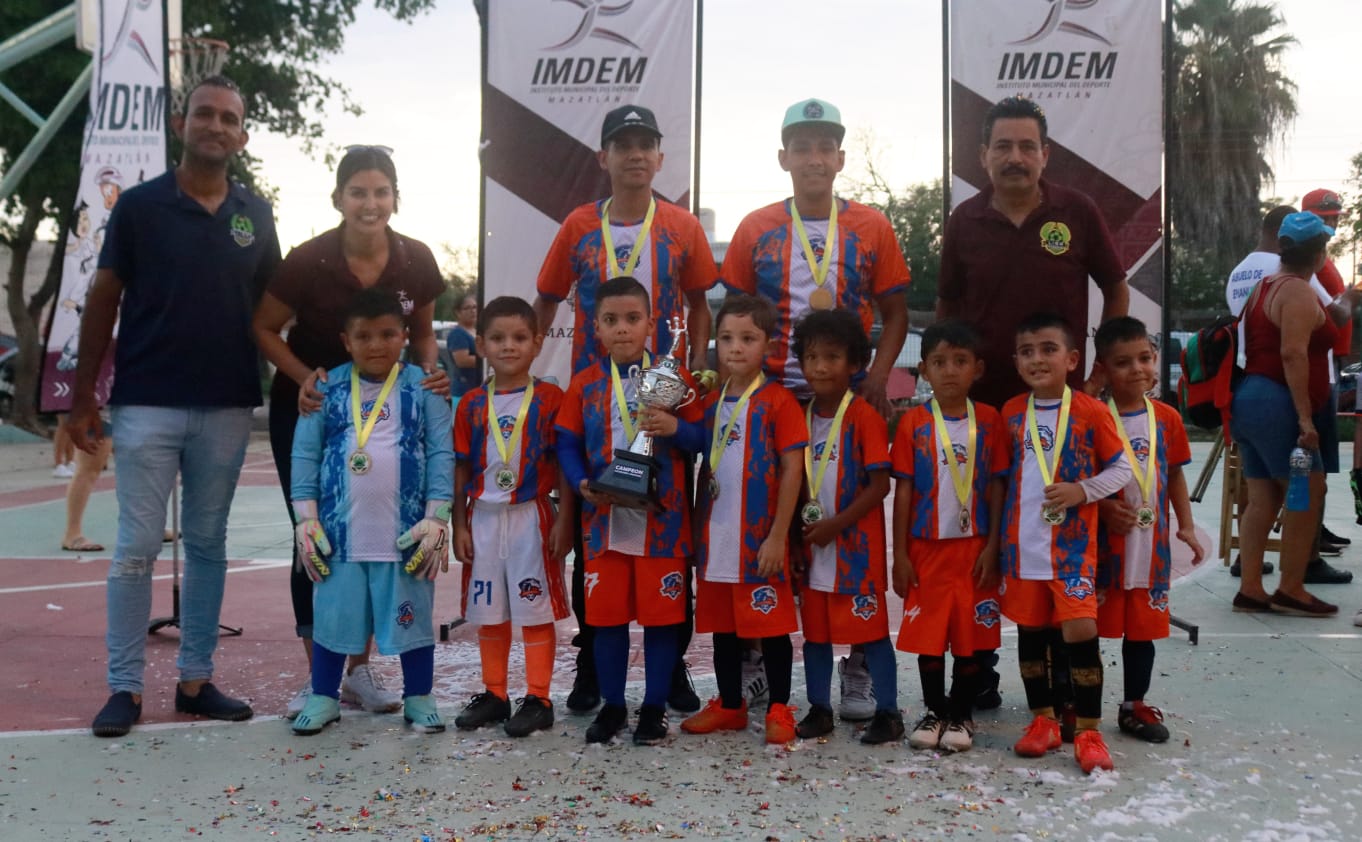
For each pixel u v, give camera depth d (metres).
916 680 4.81
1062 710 4.01
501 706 4.21
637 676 4.97
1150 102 5.88
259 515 10.85
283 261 4.43
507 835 3.13
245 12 20.36
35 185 18.64
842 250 4.31
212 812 3.31
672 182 6.13
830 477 3.97
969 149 5.94
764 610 3.91
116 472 4.23
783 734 3.93
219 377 4.28
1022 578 3.81
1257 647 5.25
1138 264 5.96
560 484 4.26
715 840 3.09
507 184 6.21
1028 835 3.12
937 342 3.95
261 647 5.47
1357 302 6.95
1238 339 6.07
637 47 6.09
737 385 4.07
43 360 5.41
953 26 5.93
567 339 6.25
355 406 4.14
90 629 5.82
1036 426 3.87
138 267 4.20
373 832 3.16
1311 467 6.00
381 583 4.07
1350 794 3.41
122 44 5.75
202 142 4.18
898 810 3.30
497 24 6.16
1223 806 3.31
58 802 3.39
